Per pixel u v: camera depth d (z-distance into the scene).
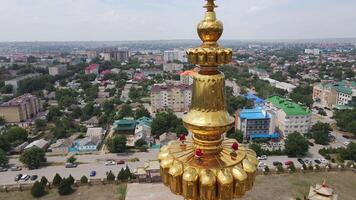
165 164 8.46
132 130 99.88
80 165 74.25
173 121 96.81
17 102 116.38
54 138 94.88
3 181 65.56
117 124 100.25
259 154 77.94
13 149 83.88
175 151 8.73
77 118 118.19
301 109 95.69
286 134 93.75
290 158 77.25
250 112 96.75
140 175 62.66
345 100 129.75
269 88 152.38
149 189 59.84
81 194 59.09
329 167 68.62
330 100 134.38
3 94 156.75
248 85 174.75
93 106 123.44
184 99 129.12
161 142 87.81
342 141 91.19
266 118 92.94
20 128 92.69
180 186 8.13
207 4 7.93
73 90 159.50
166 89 129.75
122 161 75.31
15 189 60.75
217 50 7.56
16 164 75.00
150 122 101.62
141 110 115.12
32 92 159.75
